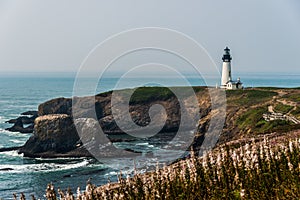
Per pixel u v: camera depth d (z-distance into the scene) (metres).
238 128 111.25
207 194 26.39
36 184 80.75
